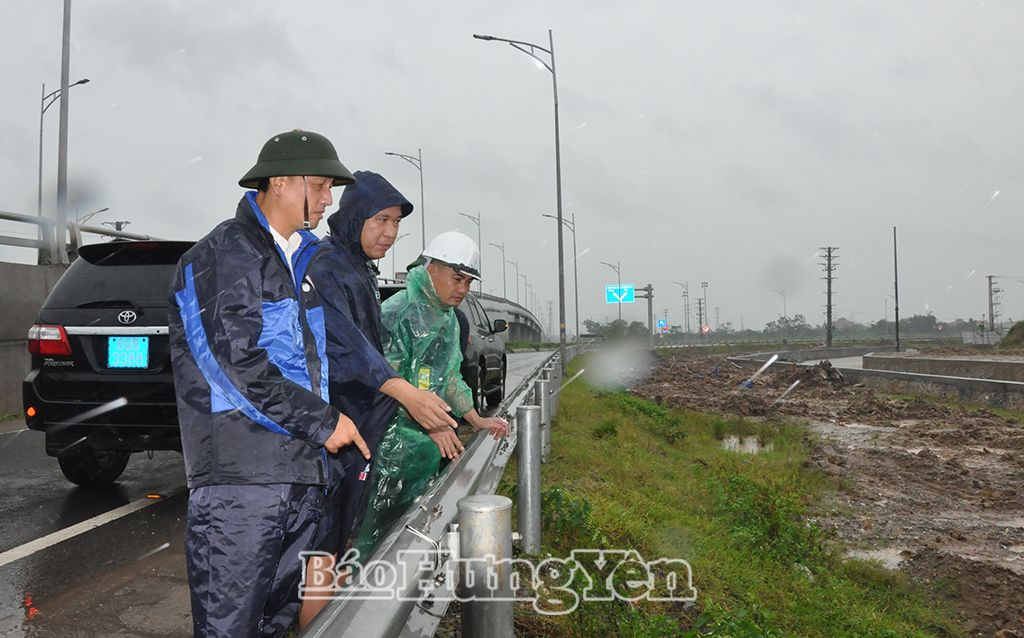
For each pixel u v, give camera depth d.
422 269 3.27
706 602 3.97
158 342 4.61
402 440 3.25
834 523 8.23
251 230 2.00
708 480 8.54
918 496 9.73
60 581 3.60
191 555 1.90
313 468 1.94
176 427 4.61
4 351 9.31
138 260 4.85
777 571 5.98
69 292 4.83
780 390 28.25
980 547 7.46
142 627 3.09
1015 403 20.94
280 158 2.11
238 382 1.84
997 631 5.34
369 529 3.29
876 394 26.73
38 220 10.07
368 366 2.45
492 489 3.44
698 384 30.69
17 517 4.72
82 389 4.66
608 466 8.19
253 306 1.89
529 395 6.93
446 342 3.42
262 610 1.91
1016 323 60.59
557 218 30.14
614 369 36.19
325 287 2.48
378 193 2.73
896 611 5.58
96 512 4.84
